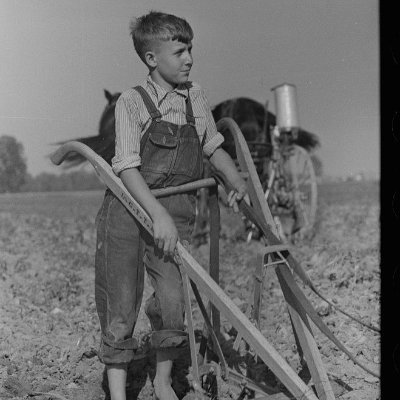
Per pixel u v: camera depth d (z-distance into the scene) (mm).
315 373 4133
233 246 9281
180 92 4223
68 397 4793
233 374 4270
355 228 9828
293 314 4227
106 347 4215
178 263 4000
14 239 10008
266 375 4898
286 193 9641
